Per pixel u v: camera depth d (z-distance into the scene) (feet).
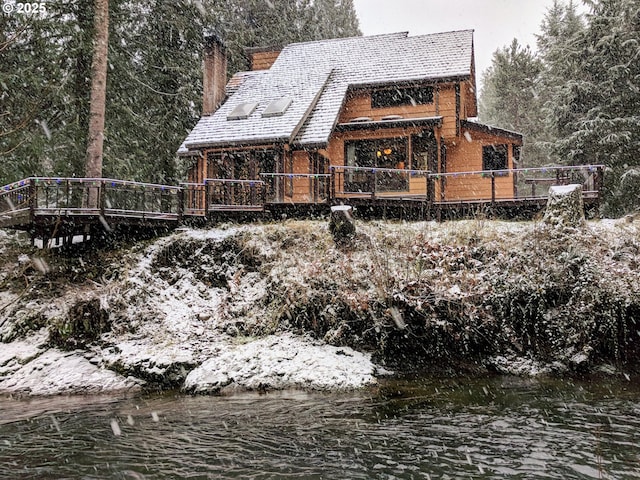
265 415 24.54
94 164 51.34
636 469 17.02
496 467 17.46
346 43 75.61
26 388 30.45
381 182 58.90
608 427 21.34
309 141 53.47
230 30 88.38
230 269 40.37
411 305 32.99
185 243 41.98
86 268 42.01
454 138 59.77
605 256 32.78
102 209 40.24
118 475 17.43
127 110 62.49
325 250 39.17
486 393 27.32
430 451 19.15
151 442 20.93
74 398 28.91
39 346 34.83
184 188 45.73
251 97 66.33
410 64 63.67
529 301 32.40
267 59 83.05
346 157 60.75
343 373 30.37
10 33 53.36
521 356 31.99
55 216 38.75
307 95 61.67
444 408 24.97
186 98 72.54
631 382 28.55
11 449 20.31
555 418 22.75
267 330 35.42
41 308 38.09
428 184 44.86
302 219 45.19
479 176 61.16
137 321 36.19
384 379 30.96
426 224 41.32
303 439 20.92
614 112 66.28
